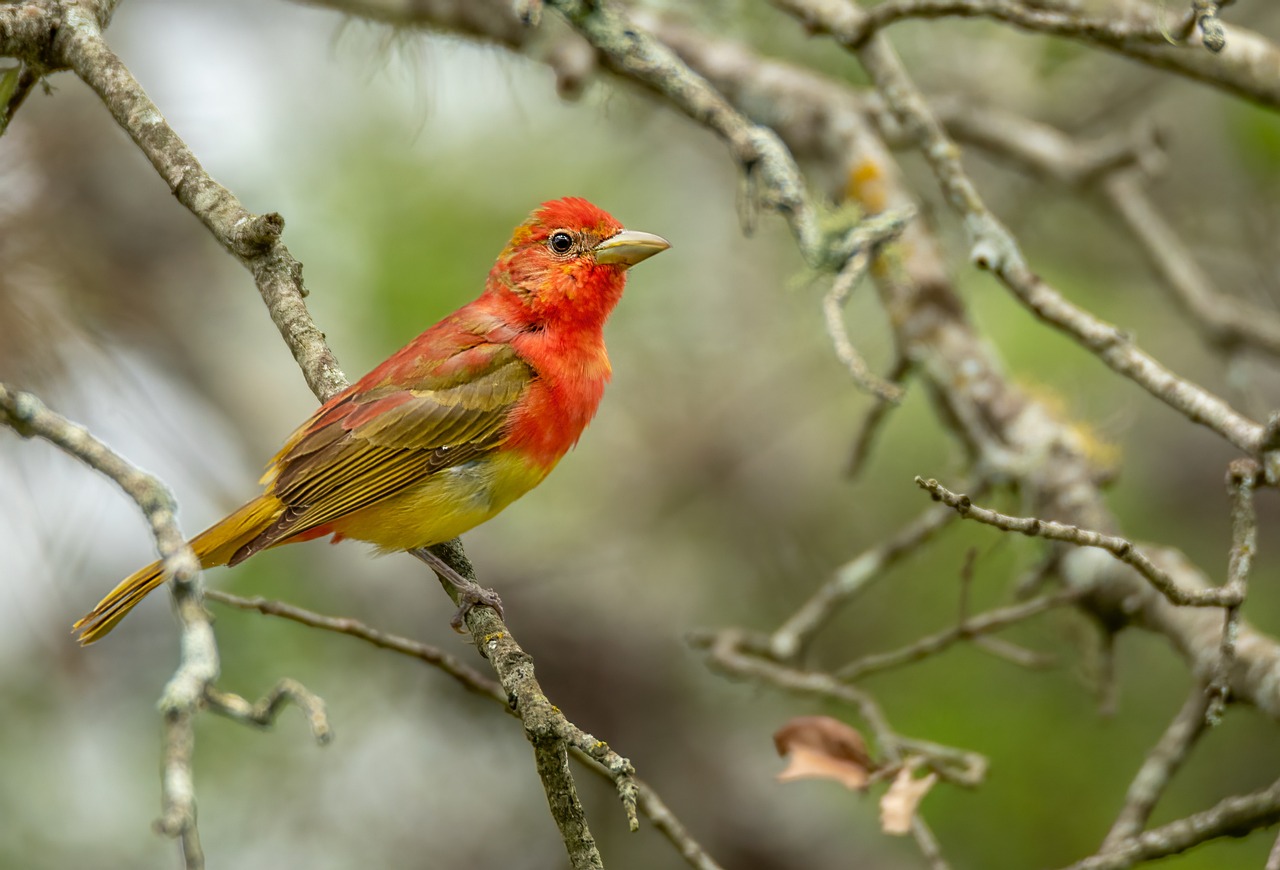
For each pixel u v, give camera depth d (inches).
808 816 524.7
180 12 531.2
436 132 519.5
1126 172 464.4
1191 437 527.8
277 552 476.4
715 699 540.7
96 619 278.4
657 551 551.8
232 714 178.7
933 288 402.3
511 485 334.0
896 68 332.5
